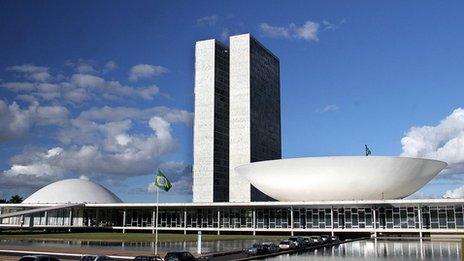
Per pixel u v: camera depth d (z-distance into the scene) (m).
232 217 86.31
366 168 76.88
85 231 95.00
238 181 121.69
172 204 87.19
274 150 135.38
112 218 97.94
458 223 71.62
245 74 125.00
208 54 129.25
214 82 127.00
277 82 142.38
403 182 79.25
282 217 82.62
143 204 90.62
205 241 62.06
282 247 47.97
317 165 77.94
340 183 78.19
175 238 69.00
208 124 124.94
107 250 46.31
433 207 73.62
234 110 124.50
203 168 123.12
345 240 67.62
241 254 44.66
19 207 106.75
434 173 82.75
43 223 103.12
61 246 52.00
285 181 81.50
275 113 138.62
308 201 79.94
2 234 80.25
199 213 89.06
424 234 75.56
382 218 76.69
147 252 43.78
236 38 127.62
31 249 47.38
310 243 55.47
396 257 41.38
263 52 134.62
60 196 111.62
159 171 48.50
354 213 78.56
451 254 44.09
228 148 129.12
